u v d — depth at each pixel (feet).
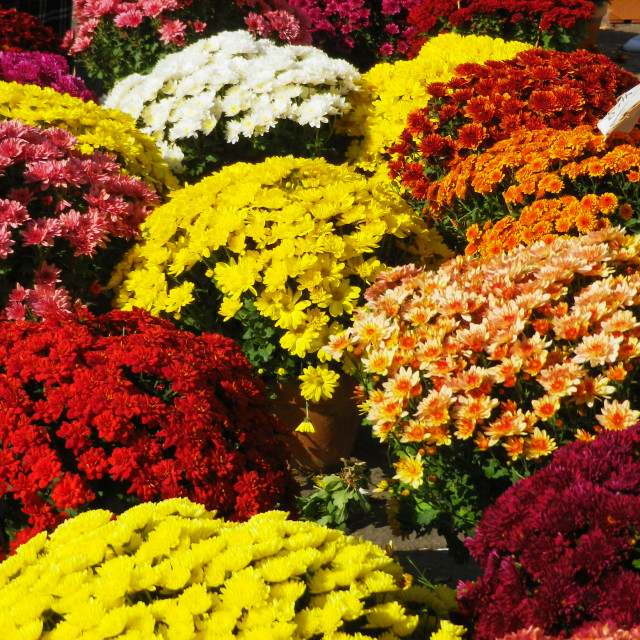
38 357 5.18
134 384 5.27
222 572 4.24
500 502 4.49
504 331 5.29
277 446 5.56
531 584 4.36
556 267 5.58
